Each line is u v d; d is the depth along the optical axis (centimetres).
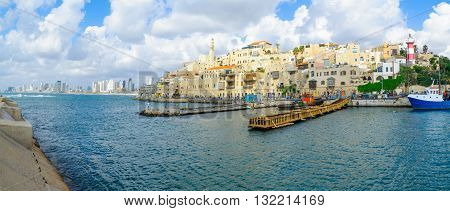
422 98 8106
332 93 11488
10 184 1576
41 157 2688
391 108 8981
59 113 9469
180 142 3997
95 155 3269
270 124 4962
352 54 12456
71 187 2189
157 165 2802
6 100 4512
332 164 2744
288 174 2464
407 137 4044
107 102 17762
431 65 11950
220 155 3161
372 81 11169
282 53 15725
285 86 12862
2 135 2145
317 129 4916
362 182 2252
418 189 2100
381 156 3011
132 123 6419
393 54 14412
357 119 6297
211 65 18512
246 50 16350
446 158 2902
